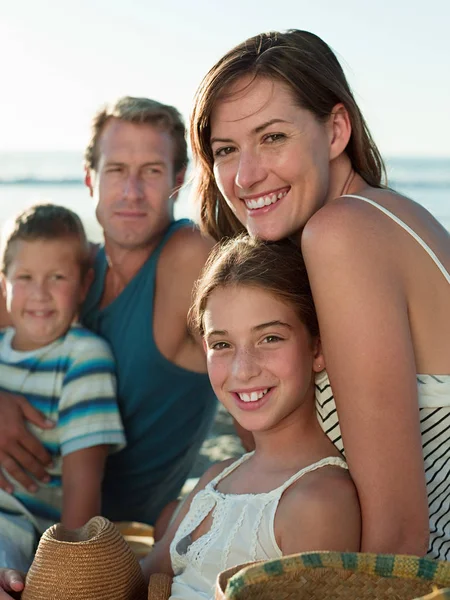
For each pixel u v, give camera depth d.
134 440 3.38
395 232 2.15
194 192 2.78
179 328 3.25
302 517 2.09
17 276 3.25
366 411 2.05
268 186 2.33
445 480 2.22
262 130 2.30
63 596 2.10
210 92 2.36
